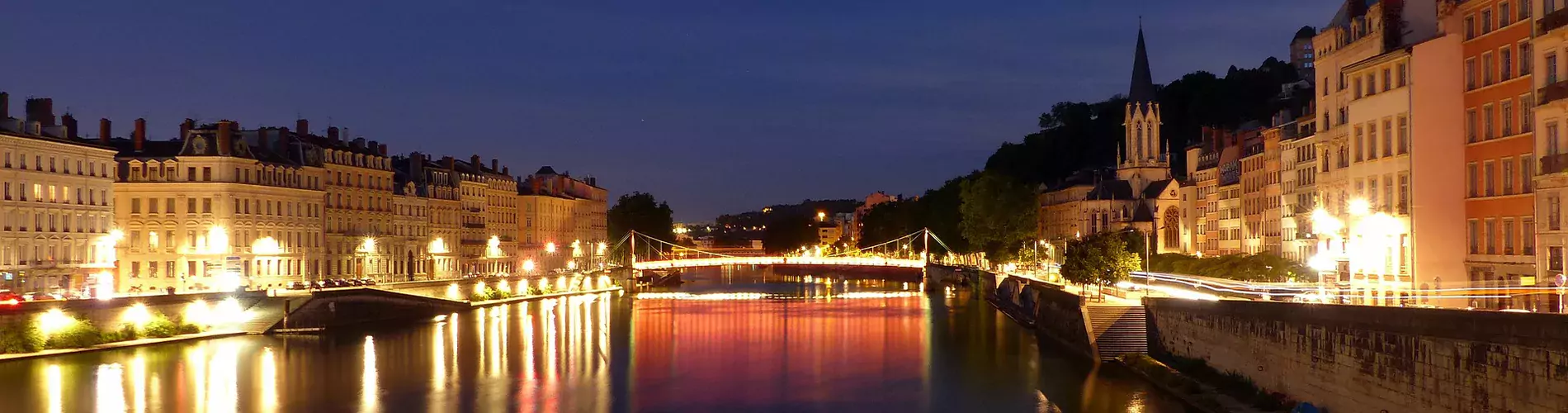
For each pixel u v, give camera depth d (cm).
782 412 8538
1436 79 7969
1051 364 10275
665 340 13175
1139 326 10312
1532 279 6981
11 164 13150
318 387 9431
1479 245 7712
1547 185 6612
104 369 9900
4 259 12975
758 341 13038
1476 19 7756
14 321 10388
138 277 16200
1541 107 6694
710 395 9288
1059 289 12494
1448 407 5128
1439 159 7944
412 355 11506
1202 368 8300
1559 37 6556
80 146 14338
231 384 9450
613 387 9700
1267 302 7062
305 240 18000
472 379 10012
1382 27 8912
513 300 19600
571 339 13300
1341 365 6062
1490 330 4834
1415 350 5347
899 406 8675
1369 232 8694
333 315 13925
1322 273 10112
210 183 16212
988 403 8606
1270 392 7006
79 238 14300
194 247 16212
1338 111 9800
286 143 18062
